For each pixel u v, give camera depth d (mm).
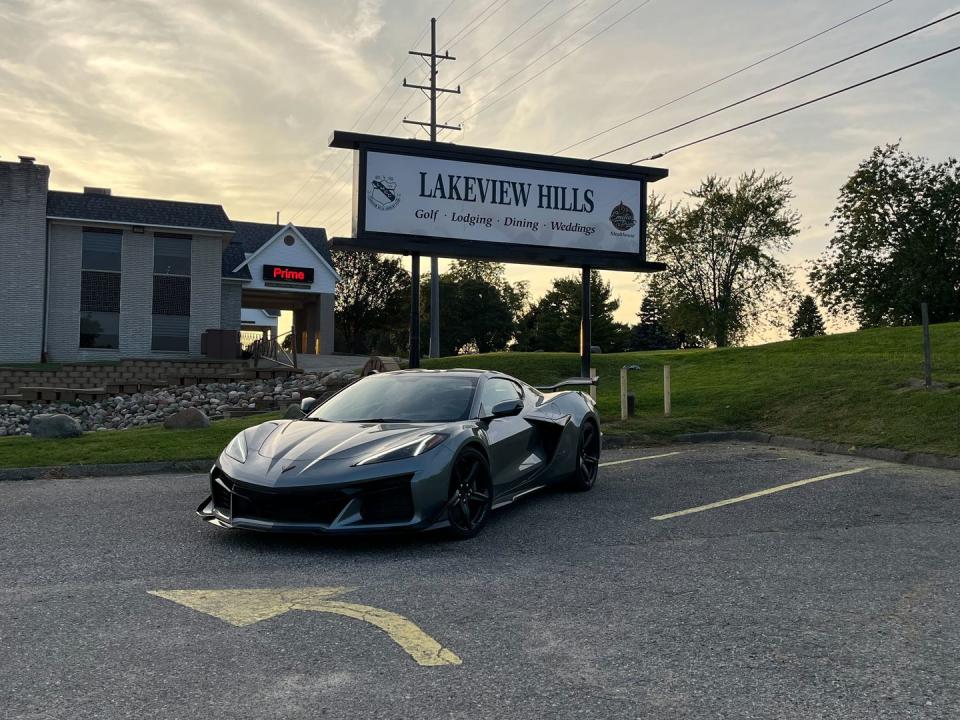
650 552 4980
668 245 50250
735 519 6031
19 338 26844
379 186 12156
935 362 15844
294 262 39969
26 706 2643
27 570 4438
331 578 4309
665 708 2686
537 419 6746
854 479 7969
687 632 3463
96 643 3260
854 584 4242
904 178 44844
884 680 2941
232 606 3787
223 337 28094
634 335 92875
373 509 4898
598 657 3156
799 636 3418
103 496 7023
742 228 49375
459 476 5293
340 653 3176
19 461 8852
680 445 11508
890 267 44531
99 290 28188
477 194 12664
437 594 4016
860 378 14469
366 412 6043
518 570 4520
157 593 3994
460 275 83125
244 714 2607
